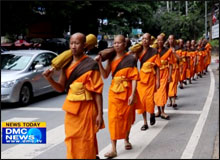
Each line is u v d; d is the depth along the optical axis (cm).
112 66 509
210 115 768
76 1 2338
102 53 500
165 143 571
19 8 1894
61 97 1078
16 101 897
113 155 505
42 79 1004
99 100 412
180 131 641
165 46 801
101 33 3450
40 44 2888
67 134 413
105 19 3400
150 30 3828
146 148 546
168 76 751
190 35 3588
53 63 404
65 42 2856
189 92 1118
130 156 509
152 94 651
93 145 415
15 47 2772
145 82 647
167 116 738
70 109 407
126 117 508
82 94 405
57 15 2284
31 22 2202
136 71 509
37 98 1063
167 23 3644
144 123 657
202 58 1570
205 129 650
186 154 514
